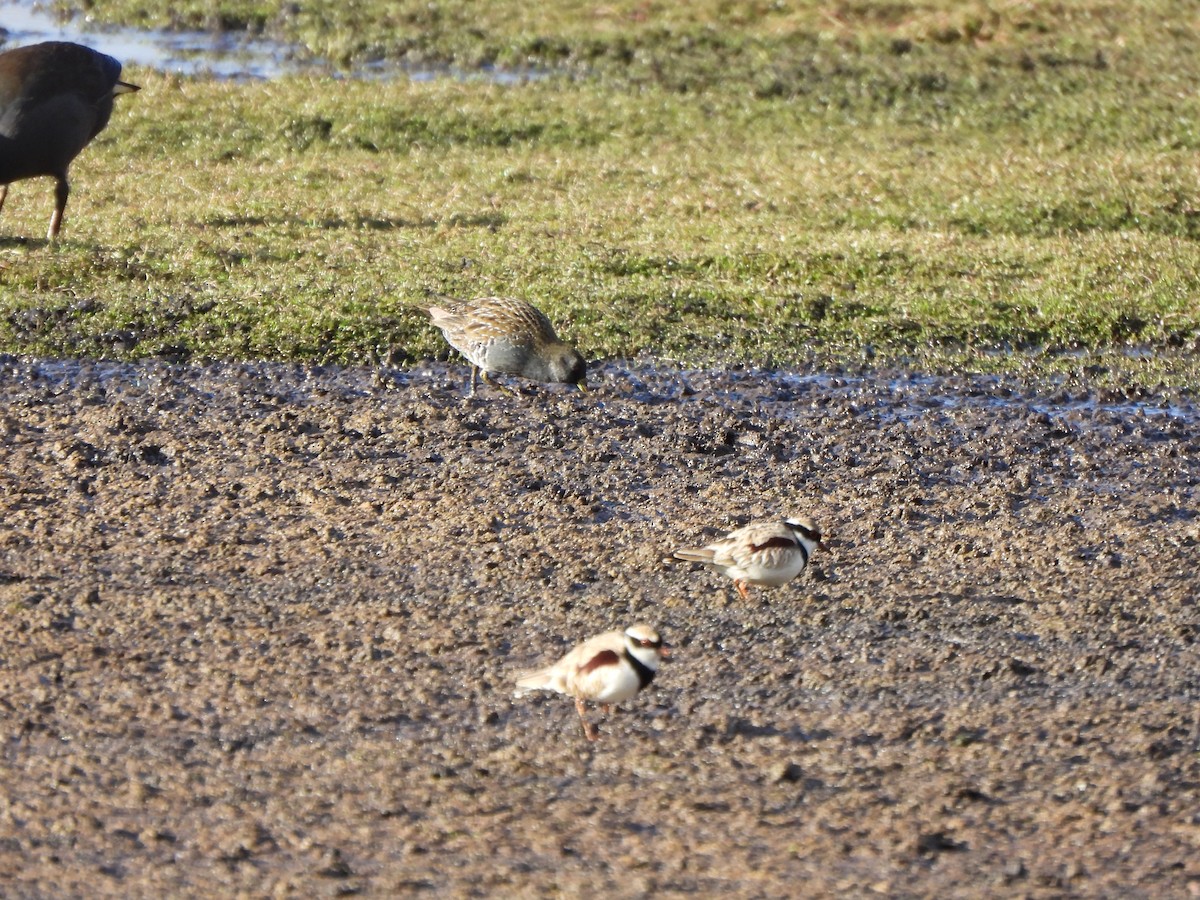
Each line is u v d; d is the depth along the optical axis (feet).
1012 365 57.72
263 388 53.67
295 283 61.52
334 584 39.40
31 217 69.21
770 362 57.41
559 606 38.34
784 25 106.22
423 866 27.86
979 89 94.84
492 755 31.65
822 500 45.98
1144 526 44.55
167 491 45.11
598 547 42.06
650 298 61.46
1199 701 34.71
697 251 66.90
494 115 87.81
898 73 96.58
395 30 106.63
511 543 42.19
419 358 56.85
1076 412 53.67
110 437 48.91
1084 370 57.31
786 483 47.26
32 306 58.29
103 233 67.00
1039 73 97.60
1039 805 30.35
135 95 88.89
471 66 100.78
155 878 27.43
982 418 52.90
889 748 32.35
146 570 39.86
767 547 37.42
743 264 65.51
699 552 38.27
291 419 50.80
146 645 35.86
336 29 107.24
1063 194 74.69
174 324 57.77
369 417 51.19
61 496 44.50
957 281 64.44
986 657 36.32
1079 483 47.88
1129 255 67.05
